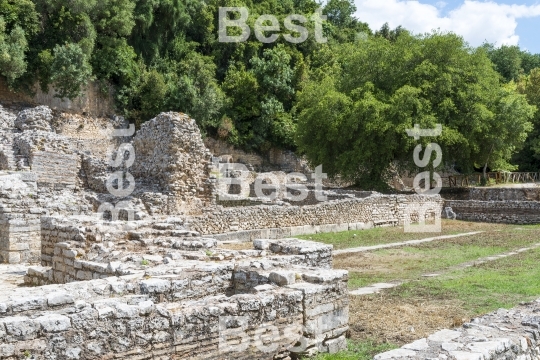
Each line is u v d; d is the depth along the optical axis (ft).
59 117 138.92
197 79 175.94
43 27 141.90
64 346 17.93
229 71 196.54
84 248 35.96
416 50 126.11
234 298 23.38
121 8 154.51
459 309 33.63
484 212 107.86
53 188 72.59
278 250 35.96
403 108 116.47
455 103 125.29
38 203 51.67
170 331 20.51
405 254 60.64
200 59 182.09
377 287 41.09
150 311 20.03
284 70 197.36
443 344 19.01
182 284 26.30
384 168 125.39
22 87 133.39
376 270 49.55
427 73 120.78
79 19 141.38
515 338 19.80
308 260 34.42
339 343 26.35
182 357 20.80
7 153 75.56
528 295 37.68
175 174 74.23
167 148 74.84
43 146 77.10
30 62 133.80
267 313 23.41
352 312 32.60
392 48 132.26
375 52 132.46
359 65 134.51
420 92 120.37
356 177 132.87
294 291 24.72
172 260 31.53
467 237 77.97
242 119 190.90
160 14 180.14
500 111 132.57
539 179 178.50
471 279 43.88
